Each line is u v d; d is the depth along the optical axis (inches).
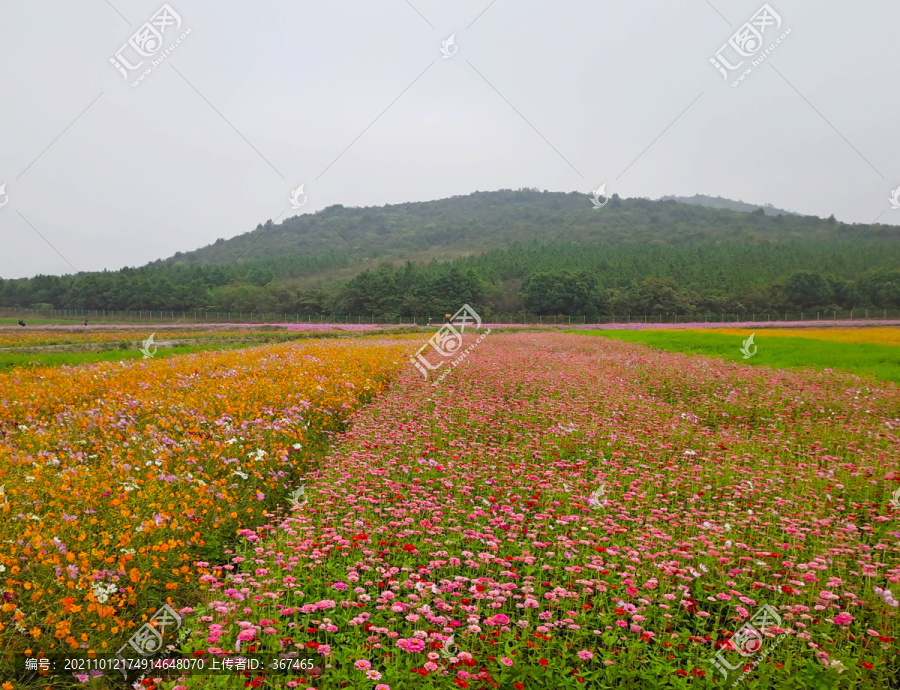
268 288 2758.4
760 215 5147.6
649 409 497.0
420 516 270.5
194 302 2615.7
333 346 1002.1
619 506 282.2
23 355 901.8
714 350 1073.5
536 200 6865.2
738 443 400.5
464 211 6589.6
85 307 2628.0
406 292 2615.7
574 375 680.4
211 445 337.7
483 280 2824.8
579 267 3019.2
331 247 5157.5
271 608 189.2
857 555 236.5
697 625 192.9
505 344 1245.1
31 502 231.6
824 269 2778.1
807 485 309.7
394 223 6003.9
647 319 2586.1
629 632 187.8
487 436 422.3
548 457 365.4
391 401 527.8
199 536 241.3
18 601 177.2
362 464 327.6
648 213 5319.9
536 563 229.5
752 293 2613.2
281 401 454.6
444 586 196.7
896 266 2736.2
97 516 234.2
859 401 521.3
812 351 971.9
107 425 364.5
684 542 234.5
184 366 601.0
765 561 228.8
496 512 278.2
